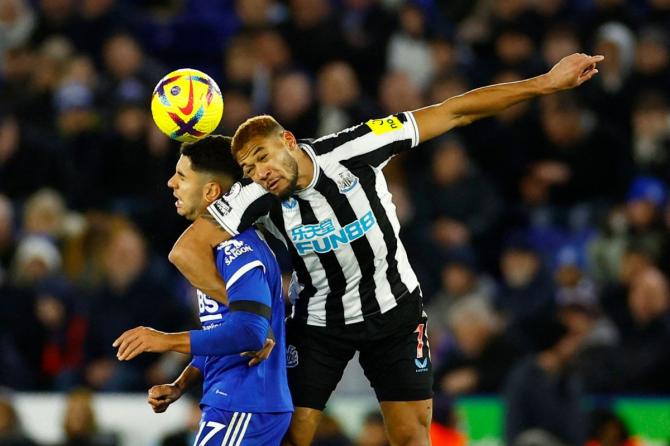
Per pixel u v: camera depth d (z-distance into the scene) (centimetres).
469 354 3456
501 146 4544
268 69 4762
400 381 2034
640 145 4500
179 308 3834
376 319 2005
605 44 4688
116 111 4606
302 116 4428
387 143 1952
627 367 3441
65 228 4175
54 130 4712
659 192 4219
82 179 4481
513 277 3866
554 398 3134
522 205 4406
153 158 4394
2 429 3306
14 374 3688
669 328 3538
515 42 4816
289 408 1897
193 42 5391
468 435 3266
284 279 3491
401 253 2030
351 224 1942
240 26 5109
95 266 4041
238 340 1783
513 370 3225
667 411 3206
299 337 2025
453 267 3775
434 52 4834
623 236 3994
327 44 4869
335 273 1980
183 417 3350
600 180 4403
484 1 5366
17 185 4506
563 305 3200
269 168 1853
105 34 5119
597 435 3172
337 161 1923
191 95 1870
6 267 4097
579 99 4616
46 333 3825
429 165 4425
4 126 4531
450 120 1981
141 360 3684
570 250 4100
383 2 5109
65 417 3294
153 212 4291
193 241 1852
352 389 3347
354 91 4531
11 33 5169
